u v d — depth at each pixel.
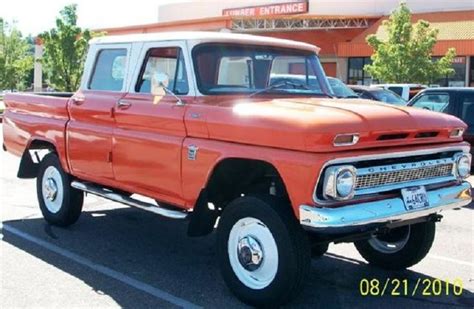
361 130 4.54
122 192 6.75
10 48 34.81
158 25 38.69
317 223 4.37
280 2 40.59
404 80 28.02
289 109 4.84
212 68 5.68
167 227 7.63
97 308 4.94
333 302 5.15
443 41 29.47
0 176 11.46
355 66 35.34
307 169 4.41
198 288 5.43
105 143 6.37
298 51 6.38
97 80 6.74
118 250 6.58
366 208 4.57
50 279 5.61
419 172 5.05
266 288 4.79
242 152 4.86
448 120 5.33
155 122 5.72
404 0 32.16
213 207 5.54
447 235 7.52
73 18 27.97
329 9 37.53
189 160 5.33
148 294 5.27
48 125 7.26
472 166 10.77
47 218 7.55
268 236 4.80
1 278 5.61
